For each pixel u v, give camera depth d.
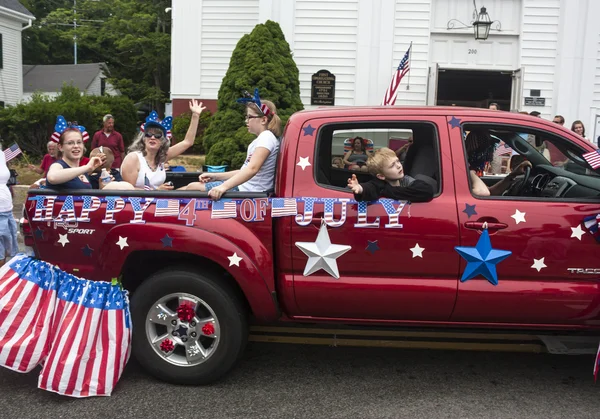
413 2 11.45
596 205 3.43
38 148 16.89
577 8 11.11
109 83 35.84
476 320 3.50
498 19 11.55
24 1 41.56
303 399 3.52
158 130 4.38
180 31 12.91
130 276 3.84
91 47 37.84
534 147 4.18
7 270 3.57
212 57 12.96
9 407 3.38
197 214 3.51
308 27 11.64
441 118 3.55
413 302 3.45
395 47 11.59
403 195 3.41
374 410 3.38
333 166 4.48
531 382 3.82
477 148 4.32
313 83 11.70
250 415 3.30
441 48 11.67
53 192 3.69
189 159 13.74
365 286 3.45
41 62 43.03
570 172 4.05
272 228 3.51
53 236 3.67
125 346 3.55
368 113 3.58
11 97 26.84
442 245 3.40
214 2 12.80
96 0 41.91
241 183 3.63
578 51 11.23
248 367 4.03
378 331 4.00
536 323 3.49
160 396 3.53
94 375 3.47
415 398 3.56
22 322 3.49
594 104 11.33
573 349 3.72
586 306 3.40
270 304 3.53
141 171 4.35
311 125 3.59
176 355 3.68
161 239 3.48
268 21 11.22
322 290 3.48
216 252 3.44
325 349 4.41
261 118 4.03
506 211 3.40
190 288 3.52
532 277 3.41
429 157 3.79
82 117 17.55
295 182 3.53
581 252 3.39
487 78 14.23
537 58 11.48
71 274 3.67
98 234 3.60
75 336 3.45
